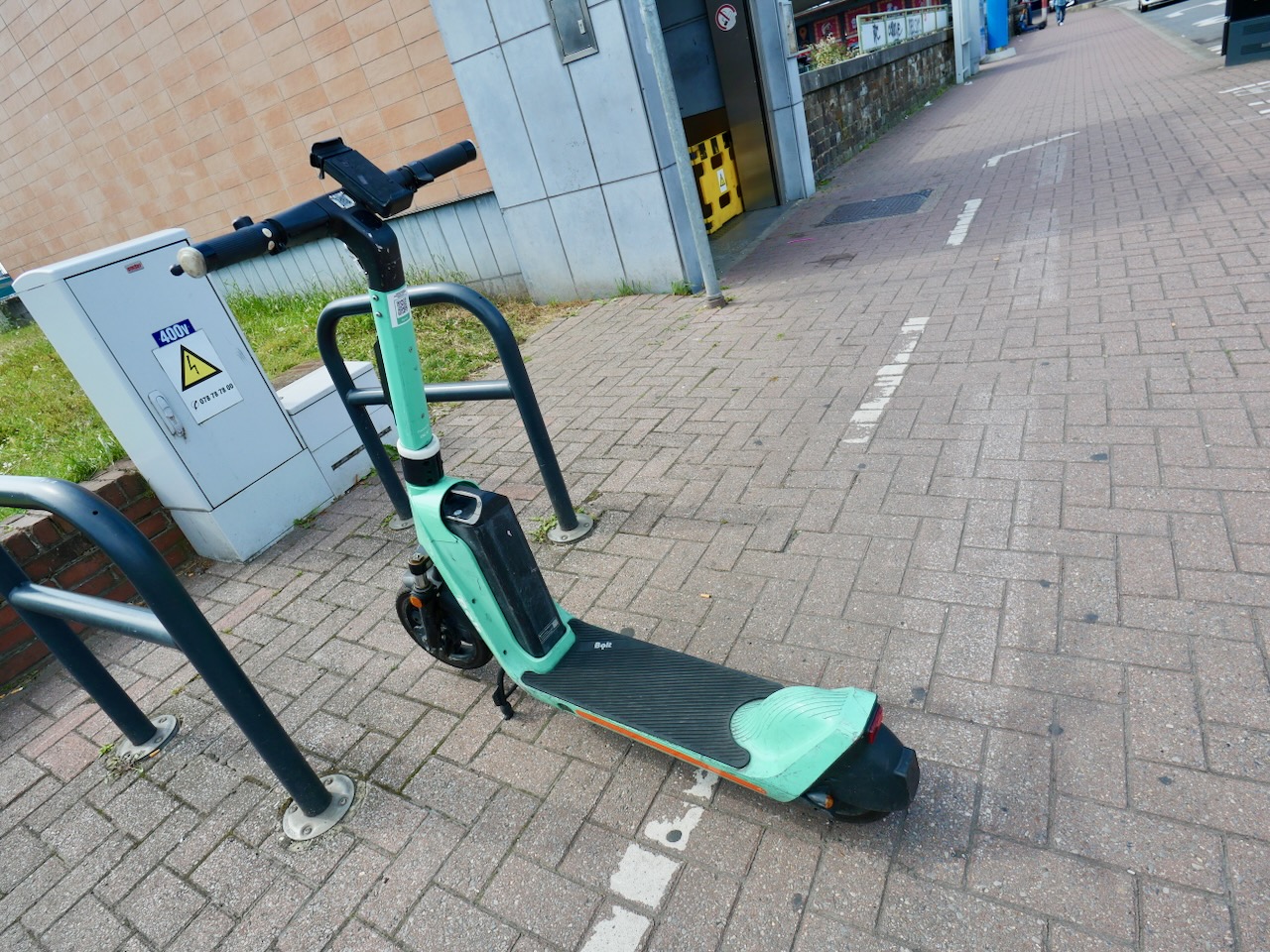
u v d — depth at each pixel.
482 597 2.40
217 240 1.56
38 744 3.08
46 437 5.82
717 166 8.99
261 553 4.13
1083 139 9.14
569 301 7.48
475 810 2.34
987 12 26.02
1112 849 1.83
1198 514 2.76
